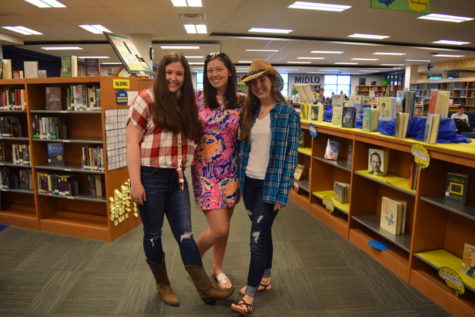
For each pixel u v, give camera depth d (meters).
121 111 3.31
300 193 4.65
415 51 13.81
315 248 3.13
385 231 2.90
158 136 1.92
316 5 7.28
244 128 2.01
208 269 2.68
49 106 3.38
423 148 2.29
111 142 3.21
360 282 2.52
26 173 3.78
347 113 3.40
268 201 1.94
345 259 2.91
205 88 2.05
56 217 3.71
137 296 2.32
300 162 4.99
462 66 16.27
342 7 7.42
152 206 1.98
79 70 3.78
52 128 3.40
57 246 3.18
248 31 10.30
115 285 2.47
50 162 3.60
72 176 3.51
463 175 2.21
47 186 3.54
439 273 2.24
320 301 2.27
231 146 2.10
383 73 24.95
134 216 3.63
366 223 3.08
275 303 2.24
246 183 2.10
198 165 2.12
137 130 1.91
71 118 3.54
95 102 3.17
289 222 3.82
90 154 3.28
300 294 2.35
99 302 2.26
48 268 2.74
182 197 2.07
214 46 12.57
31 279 2.56
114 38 3.50
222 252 2.43
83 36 10.80
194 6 7.34
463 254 2.21
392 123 2.70
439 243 2.51
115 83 3.20
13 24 9.00
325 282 2.52
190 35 10.73
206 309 2.17
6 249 3.12
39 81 3.29
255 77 1.86
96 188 3.43
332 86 26.03
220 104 2.06
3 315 2.12
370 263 2.84
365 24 9.16
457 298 2.12
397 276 2.62
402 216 2.82
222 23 9.08
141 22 8.84
